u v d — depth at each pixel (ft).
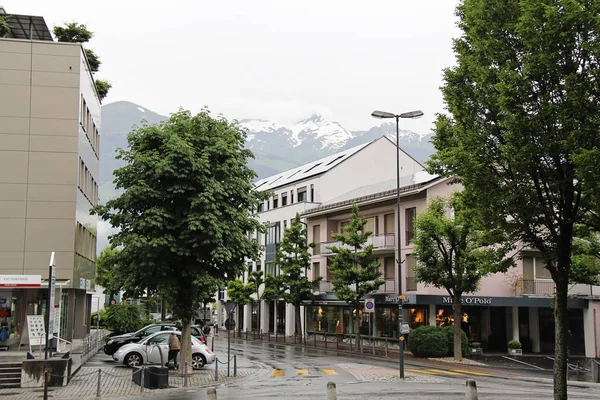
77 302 121.08
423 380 71.05
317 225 169.48
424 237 101.45
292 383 68.13
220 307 247.50
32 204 95.81
